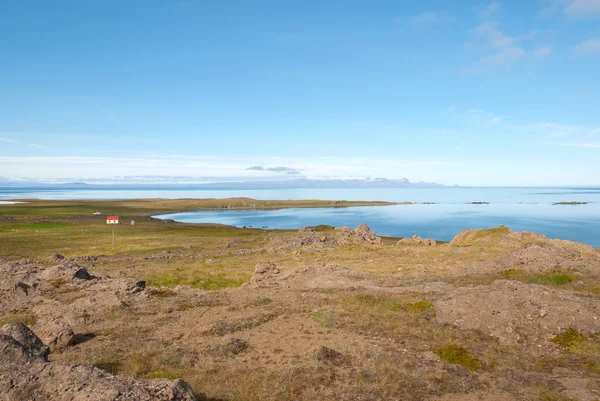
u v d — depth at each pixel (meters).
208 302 29.33
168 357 17.66
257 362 17.14
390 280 36.53
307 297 29.31
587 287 28.25
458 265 48.84
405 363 16.41
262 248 82.00
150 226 146.75
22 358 13.48
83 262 68.44
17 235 108.25
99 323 24.62
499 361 16.62
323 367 16.11
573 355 17.11
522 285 22.84
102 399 10.76
